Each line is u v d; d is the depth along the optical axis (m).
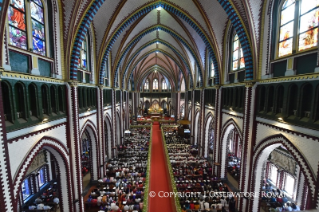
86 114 13.67
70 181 11.00
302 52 7.69
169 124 41.56
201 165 19.28
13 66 6.89
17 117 6.98
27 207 12.45
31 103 8.17
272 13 9.88
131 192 13.38
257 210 11.39
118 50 20.95
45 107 9.09
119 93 26.98
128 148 24.61
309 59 7.49
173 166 18.58
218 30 15.53
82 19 10.75
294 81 8.05
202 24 16.44
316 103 7.03
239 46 13.68
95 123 15.96
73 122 11.11
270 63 10.12
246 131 11.58
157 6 17.36
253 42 10.63
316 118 7.08
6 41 6.33
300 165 7.71
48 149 9.59
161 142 27.53
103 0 11.19
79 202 11.62
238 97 13.28
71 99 10.98
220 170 16.50
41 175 15.46
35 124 7.88
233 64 15.05
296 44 8.24
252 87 11.08
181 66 32.72
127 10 16.25
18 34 7.21
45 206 11.63
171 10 17.41
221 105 16.56
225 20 14.63
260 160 10.88
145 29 22.12
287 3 9.05
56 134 9.79
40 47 8.84
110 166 18.89
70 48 10.62
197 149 24.69
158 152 22.95
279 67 9.51
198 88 23.02
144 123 43.78
